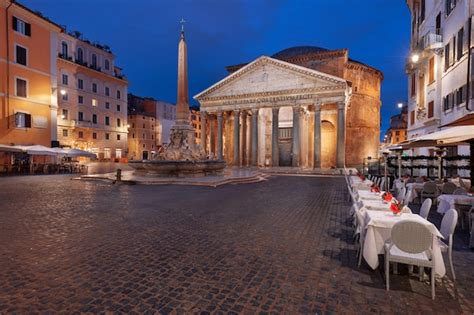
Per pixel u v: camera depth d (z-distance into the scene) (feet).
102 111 170.19
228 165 144.05
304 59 143.74
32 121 99.55
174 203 36.68
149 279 14.87
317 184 63.77
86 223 26.12
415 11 96.32
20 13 95.66
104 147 172.14
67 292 13.44
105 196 42.24
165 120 247.09
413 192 39.22
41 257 17.76
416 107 90.79
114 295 13.20
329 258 18.10
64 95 147.84
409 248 13.73
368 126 151.02
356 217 21.75
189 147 71.10
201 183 57.06
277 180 75.15
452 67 64.80
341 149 108.58
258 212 31.50
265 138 145.28
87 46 162.61
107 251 18.90
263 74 123.03
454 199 26.68
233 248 19.71
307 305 12.59
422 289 14.24
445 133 33.73
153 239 21.49
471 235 20.51
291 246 20.25
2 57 90.84
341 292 13.80
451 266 15.30
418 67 88.69
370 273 15.97
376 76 157.28
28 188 51.57
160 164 65.31
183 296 13.19
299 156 117.50
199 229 24.35
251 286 14.24
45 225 25.35
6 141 92.27
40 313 11.71
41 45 102.83
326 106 133.08
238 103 127.24
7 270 15.83
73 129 152.46
